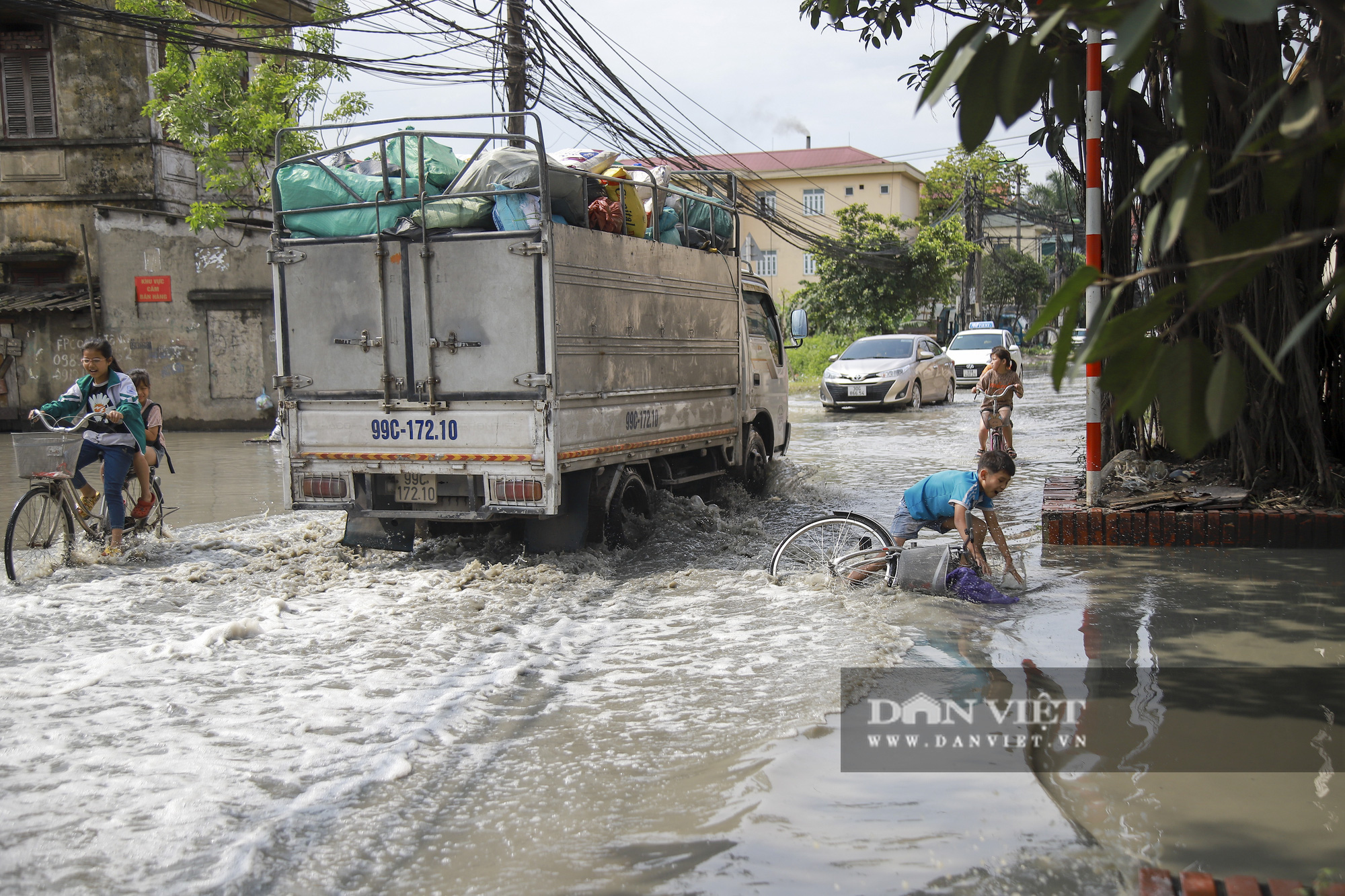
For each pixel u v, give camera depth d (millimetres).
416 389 7043
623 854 3062
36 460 6930
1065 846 3012
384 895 2863
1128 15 1531
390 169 7203
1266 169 1794
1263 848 2975
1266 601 5758
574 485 7285
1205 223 1703
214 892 2898
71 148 20156
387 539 7516
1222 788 3381
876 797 3375
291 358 7375
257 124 17750
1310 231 1665
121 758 3865
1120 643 5047
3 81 20125
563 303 6840
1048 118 5066
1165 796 3328
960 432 16797
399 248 6992
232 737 4062
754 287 10766
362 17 11062
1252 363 7539
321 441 7355
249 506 10219
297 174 7301
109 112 20000
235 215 21141
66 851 3146
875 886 2820
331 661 5074
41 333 19625
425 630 5602
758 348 10656
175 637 5543
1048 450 13953
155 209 20188
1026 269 54219
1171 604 5730
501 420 6863
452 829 3254
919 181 52875
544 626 5684
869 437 16281
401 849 3129
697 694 4484
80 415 7547
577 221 7277
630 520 7938
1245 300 7605
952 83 1907
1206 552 7043
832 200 51375
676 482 8734
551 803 3428
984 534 6312
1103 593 6012
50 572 7047
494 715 4277
